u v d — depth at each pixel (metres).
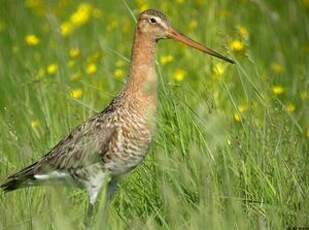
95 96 18.59
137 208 14.70
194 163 14.65
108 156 14.84
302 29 22.70
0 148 16.52
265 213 13.94
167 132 15.48
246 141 15.34
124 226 14.05
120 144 14.77
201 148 15.08
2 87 19.83
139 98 14.77
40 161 15.11
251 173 14.86
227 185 14.19
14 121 17.41
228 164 14.91
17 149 16.50
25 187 15.04
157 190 14.80
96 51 21.06
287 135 15.59
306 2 22.89
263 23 22.59
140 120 14.73
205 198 13.68
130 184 15.24
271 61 21.50
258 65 19.11
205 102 15.72
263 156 15.02
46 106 17.44
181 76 17.89
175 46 20.53
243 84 16.05
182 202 14.15
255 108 16.17
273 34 22.33
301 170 14.86
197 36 20.70
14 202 14.39
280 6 24.14
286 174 14.68
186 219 13.86
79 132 15.08
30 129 17.17
